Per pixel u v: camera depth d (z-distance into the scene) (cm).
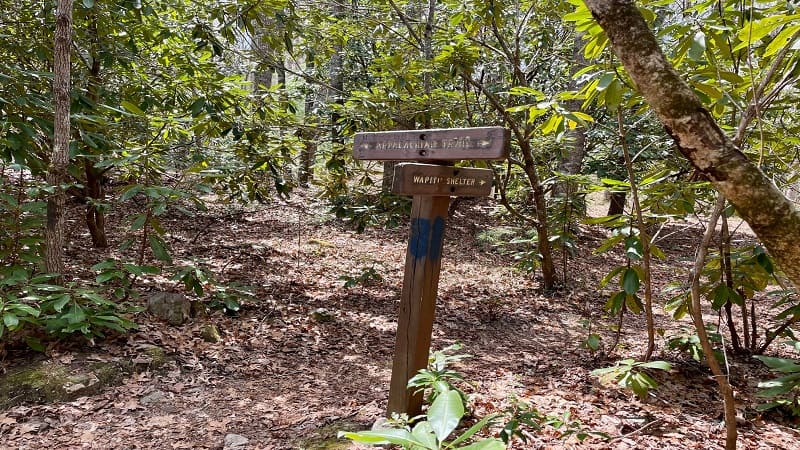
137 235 741
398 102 647
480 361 464
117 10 545
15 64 487
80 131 450
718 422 347
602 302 702
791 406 334
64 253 612
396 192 288
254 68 742
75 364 364
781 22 197
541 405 357
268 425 333
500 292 718
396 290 681
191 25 607
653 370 437
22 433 300
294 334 493
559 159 830
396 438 96
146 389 365
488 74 859
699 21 248
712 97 252
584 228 1151
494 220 1117
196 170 464
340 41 743
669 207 362
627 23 129
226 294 523
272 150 610
